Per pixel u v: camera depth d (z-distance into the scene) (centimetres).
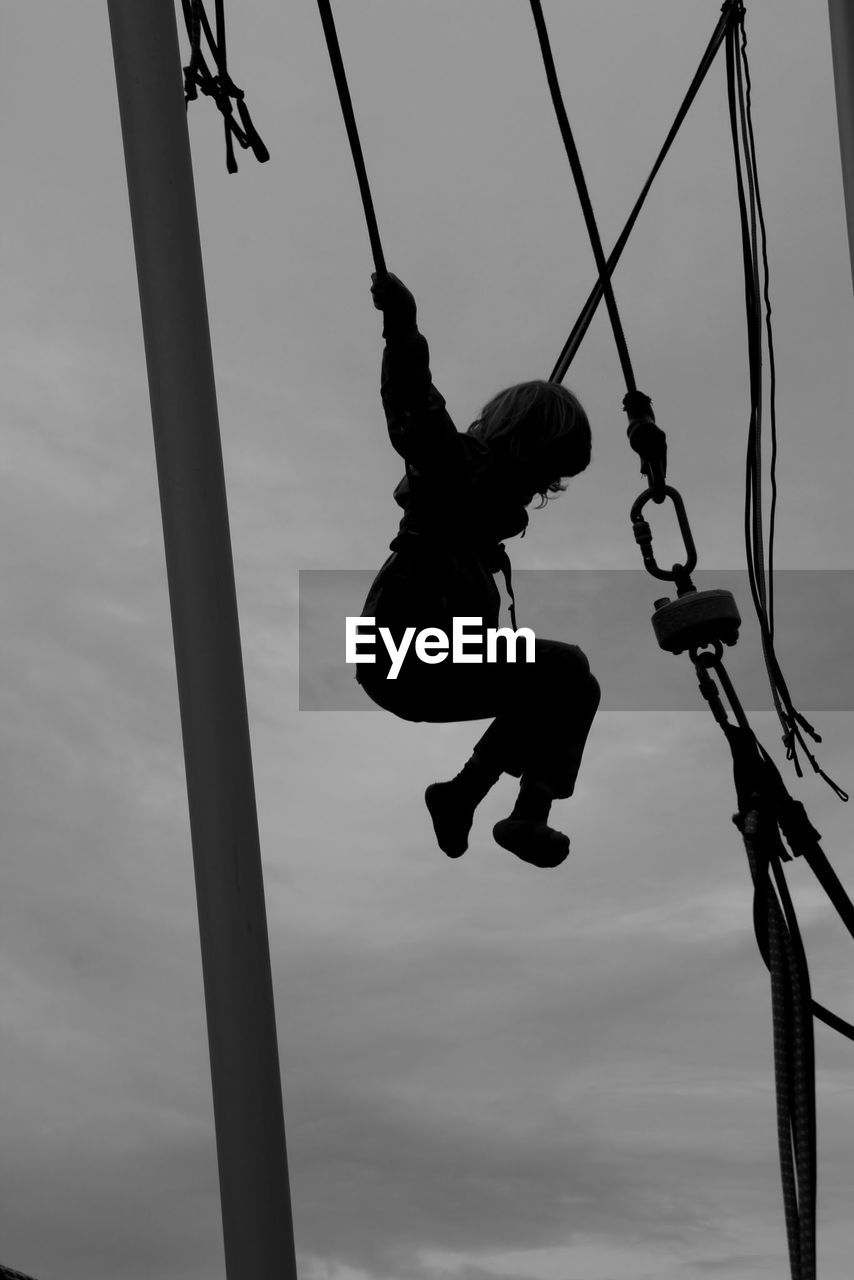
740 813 392
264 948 406
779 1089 363
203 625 418
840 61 402
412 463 424
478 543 434
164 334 433
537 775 461
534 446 432
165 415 429
